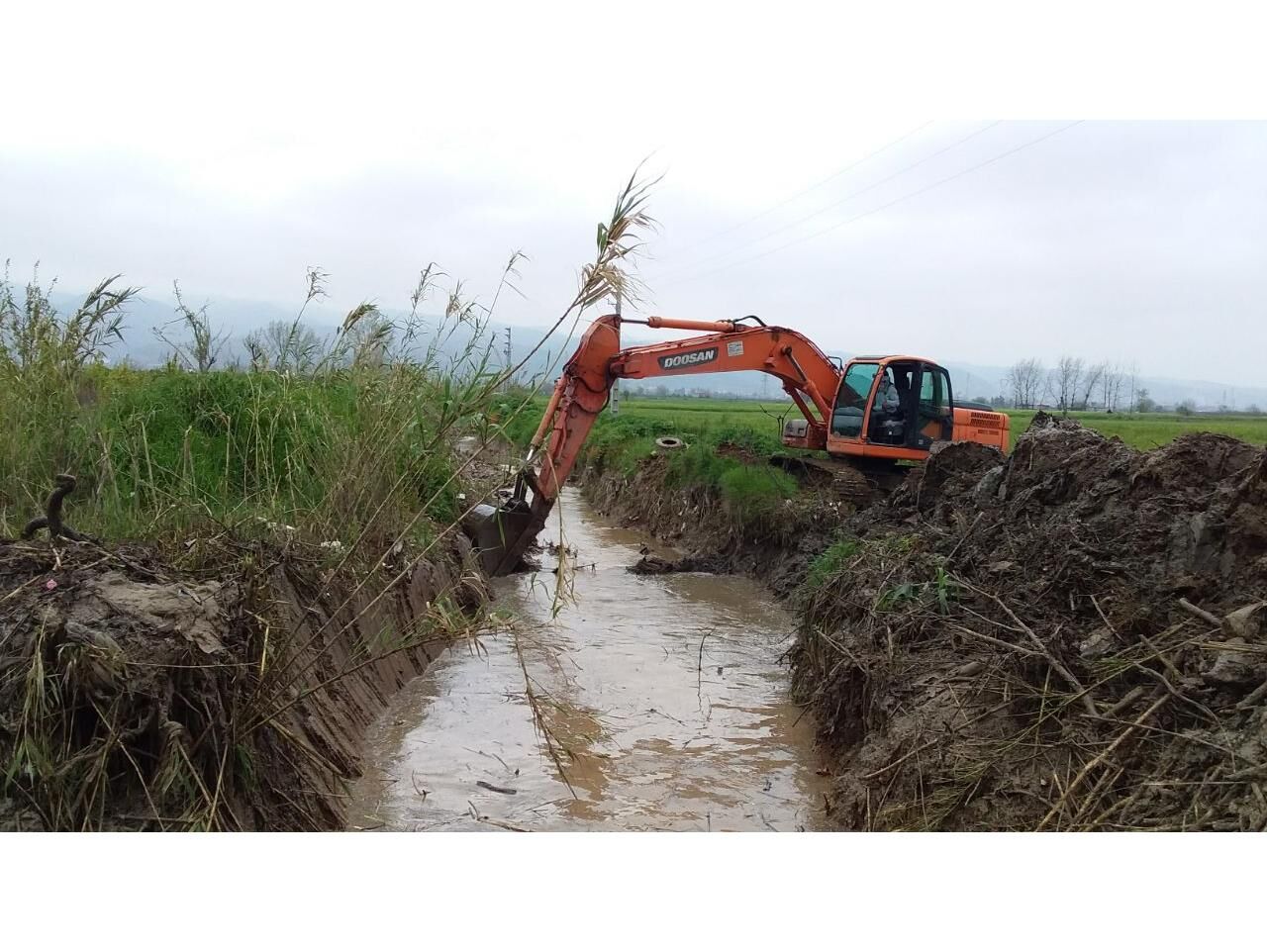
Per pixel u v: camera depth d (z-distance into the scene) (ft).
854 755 22.95
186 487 24.12
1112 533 24.80
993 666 21.04
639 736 25.82
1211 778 15.12
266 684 16.47
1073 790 16.28
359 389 28.81
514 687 29.37
